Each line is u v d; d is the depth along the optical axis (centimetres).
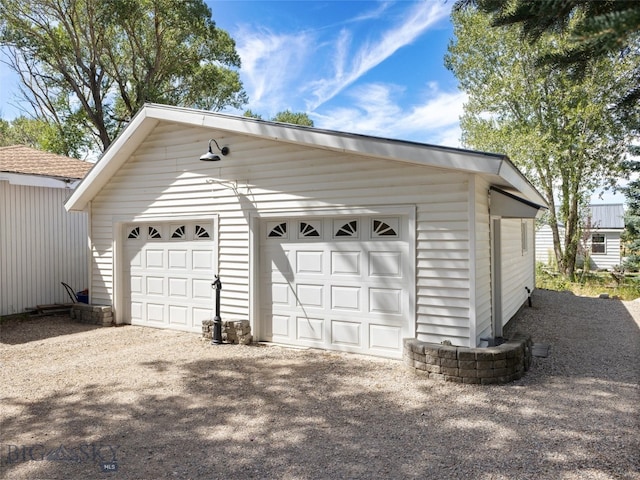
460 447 356
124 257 927
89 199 941
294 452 355
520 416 415
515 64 1684
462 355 513
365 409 443
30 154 1219
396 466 329
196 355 662
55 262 1098
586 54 272
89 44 1936
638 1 159
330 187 655
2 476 325
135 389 516
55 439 388
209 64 2322
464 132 1977
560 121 1745
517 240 989
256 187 726
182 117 745
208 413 440
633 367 579
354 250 650
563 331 822
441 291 575
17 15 1750
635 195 1588
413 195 593
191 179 801
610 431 378
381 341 628
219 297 738
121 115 2308
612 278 1859
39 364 629
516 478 307
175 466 336
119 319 921
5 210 1000
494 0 279
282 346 708
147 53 2128
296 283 703
